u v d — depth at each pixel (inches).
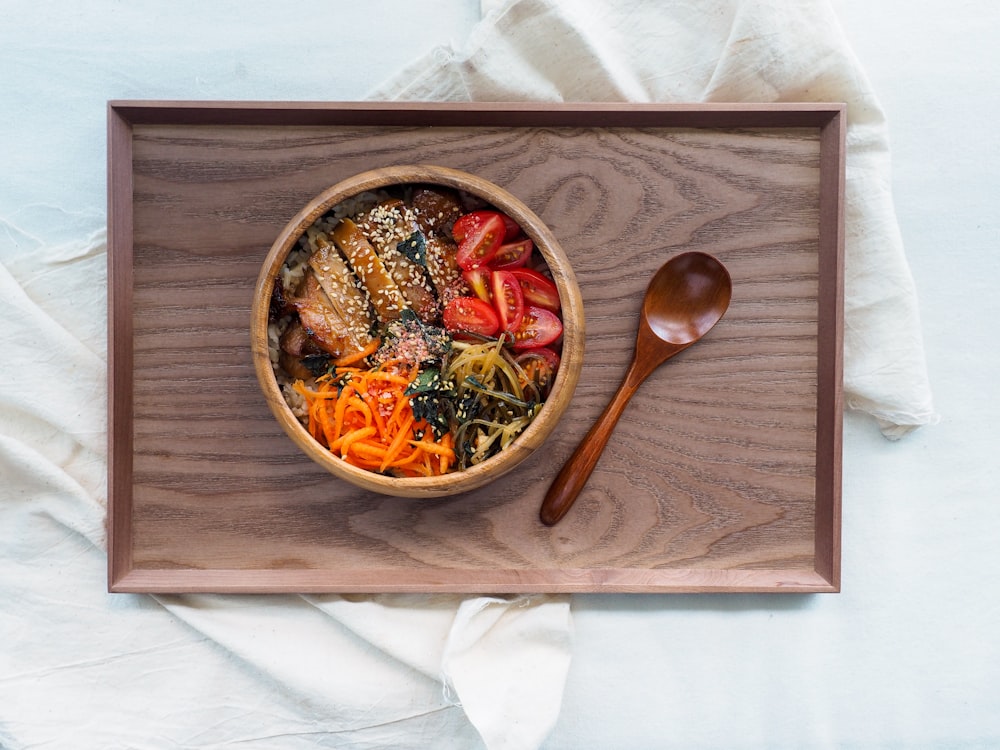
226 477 25.0
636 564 25.0
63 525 25.8
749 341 25.0
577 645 26.1
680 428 25.0
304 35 25.9
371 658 25.8
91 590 25.8
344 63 25.9
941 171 26.2
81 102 25.9
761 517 25.0
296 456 25.0
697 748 26.1
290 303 23.6
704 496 25.0
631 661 26.1
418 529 25.0
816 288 24.9
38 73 25.9
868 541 26.1
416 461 23.1
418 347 23.1
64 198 25.9
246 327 24.8
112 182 24.2
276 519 25.0
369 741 26.0
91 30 25.8
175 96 25.8
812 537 25.0
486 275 23.2
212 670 25.9
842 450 25.4
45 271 25.6
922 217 26.0
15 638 25.7
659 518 25.0
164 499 25.0
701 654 26.1
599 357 24.9
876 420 26.3
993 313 26.1
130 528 24.9
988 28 26.1
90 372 25.5
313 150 24.6
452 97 25.3
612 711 26.1
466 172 24.6
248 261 24.7
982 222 26.2
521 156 24.7
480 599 25.0
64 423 25.4
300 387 23.5
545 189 24.7
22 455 25.3
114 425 24.4
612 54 25.5
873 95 25.0
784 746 26.1
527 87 25.3
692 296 24.7
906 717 26.2
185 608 25.5
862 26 26.2
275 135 24.6
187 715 25.8
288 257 23.5
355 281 23.6
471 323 23.0
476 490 25.0
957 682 26.1
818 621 26.2
